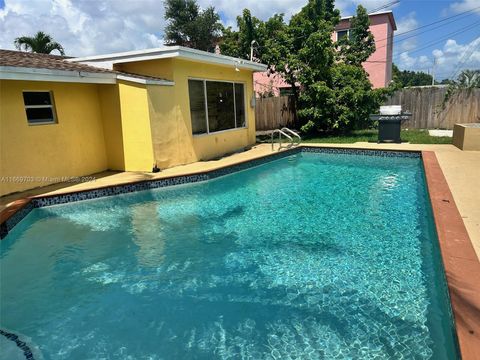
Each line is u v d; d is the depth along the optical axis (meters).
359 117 13.38
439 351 2.69
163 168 8.43
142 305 3.54
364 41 15.91
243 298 3.58
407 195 6.77
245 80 11.65
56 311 3.48
